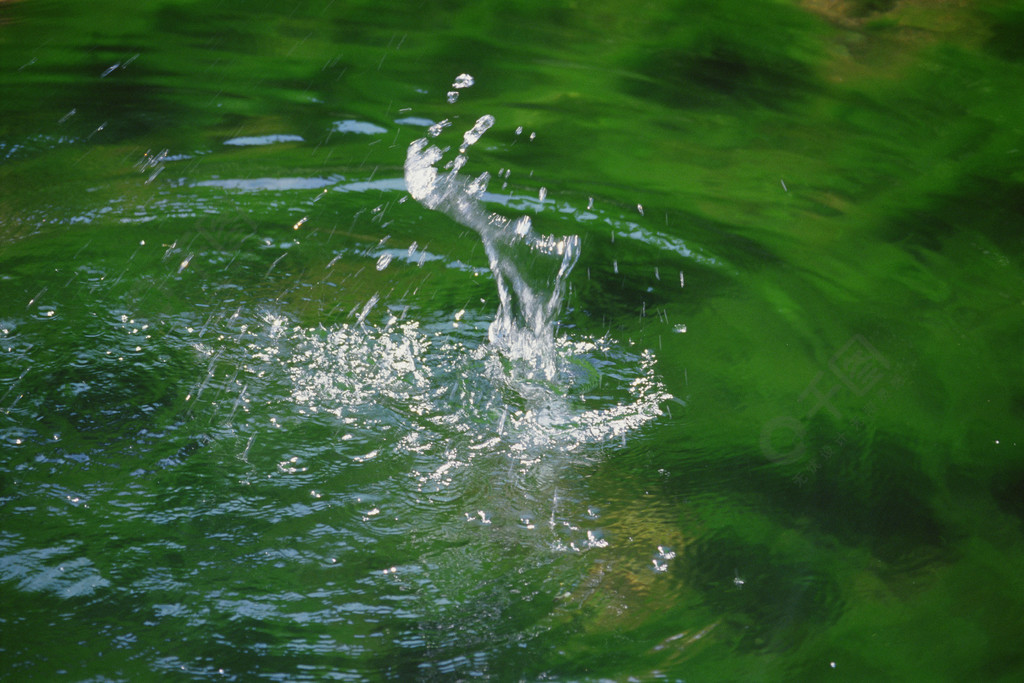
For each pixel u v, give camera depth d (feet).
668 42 17.21
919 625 6.22
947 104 15.25
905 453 7.98
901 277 10.75
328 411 7.99
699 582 6.51
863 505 7.35
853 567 6.73
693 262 10.71
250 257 10.11
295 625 5.92
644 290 10.14
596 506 7.18
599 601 6.29
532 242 10.64
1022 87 15.61
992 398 8.78
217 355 8.55
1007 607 6.39
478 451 7.69
